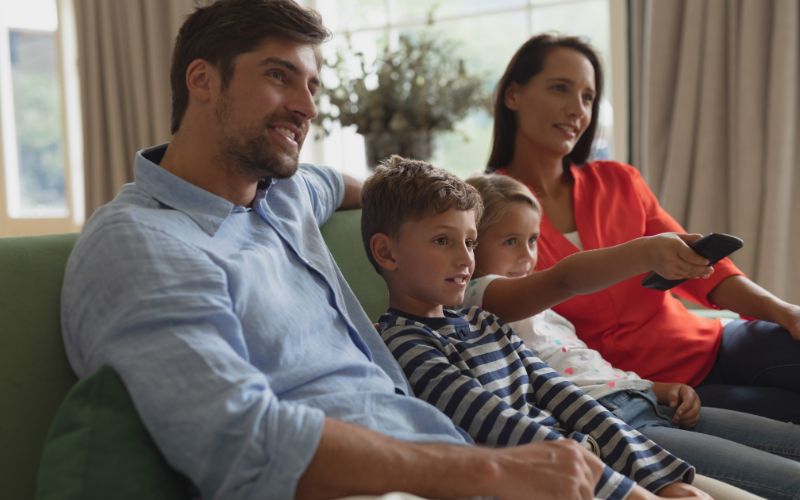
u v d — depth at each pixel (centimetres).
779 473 90
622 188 153
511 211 121
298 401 75
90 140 295
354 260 127
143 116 286
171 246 71
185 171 87
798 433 103
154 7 279
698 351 132
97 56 288
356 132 230
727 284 133
